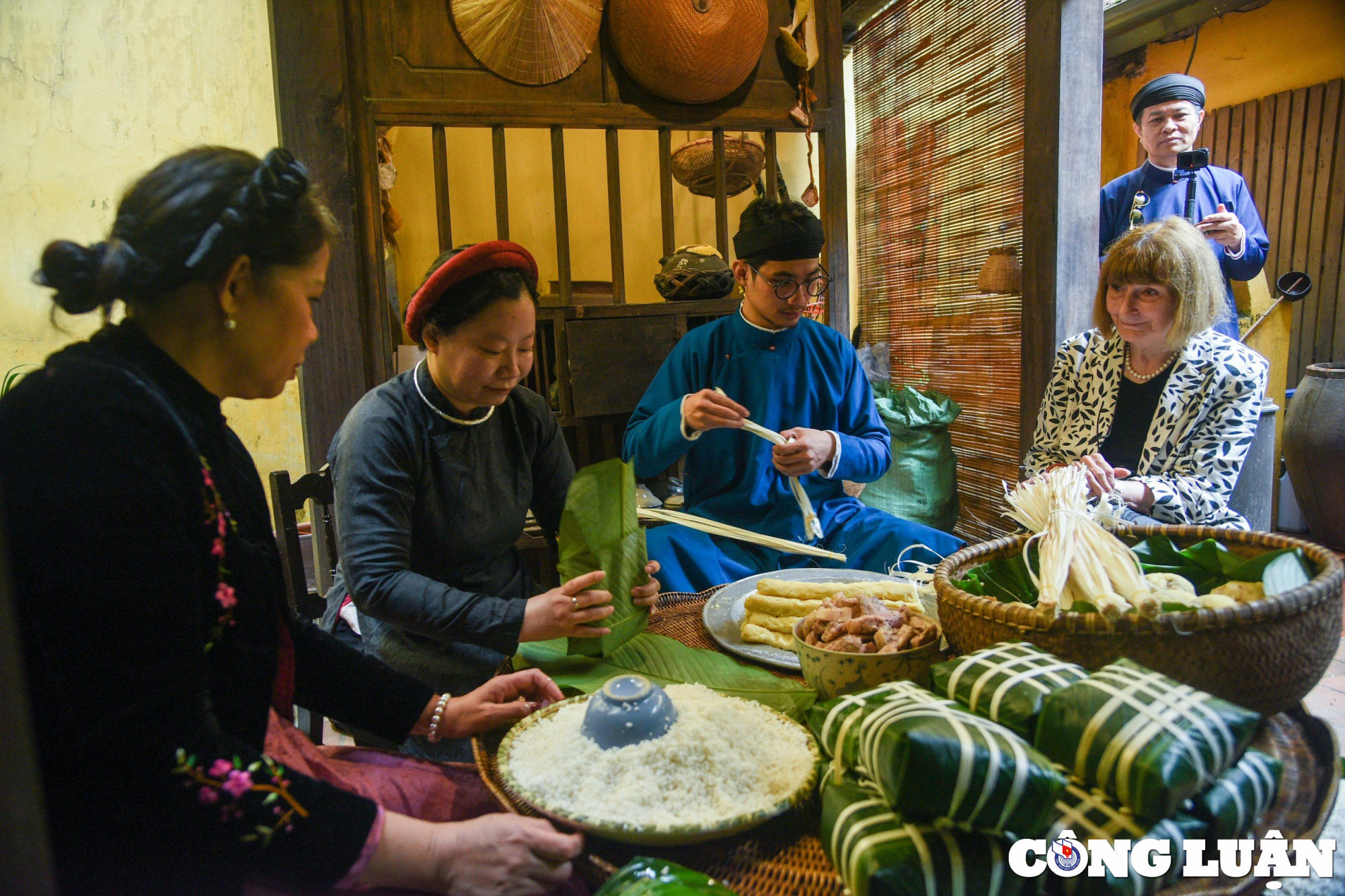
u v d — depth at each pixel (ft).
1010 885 2.31
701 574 6.86
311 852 2.69
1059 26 9.12
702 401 6.54
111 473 2.45
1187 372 6.91
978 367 11.29
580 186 13.97
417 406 5.09
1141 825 2.40
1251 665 2.91
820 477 7.79
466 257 4.51
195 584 2.72
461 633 4.39
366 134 9.24
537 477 5.97
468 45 9.34
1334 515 12.05
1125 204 10.93
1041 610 3.11
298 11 8.77
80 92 9.71
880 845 2.35
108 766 2.48
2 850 1.44
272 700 3.67
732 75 9.97
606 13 9.79
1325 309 15.15
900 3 12.26
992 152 10.48
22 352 9.64
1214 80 16.37
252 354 2.97
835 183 11.03
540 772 3.11
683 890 2.44
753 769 3.05
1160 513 6.47
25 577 2.37
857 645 3.64
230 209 2.65
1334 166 14.66
